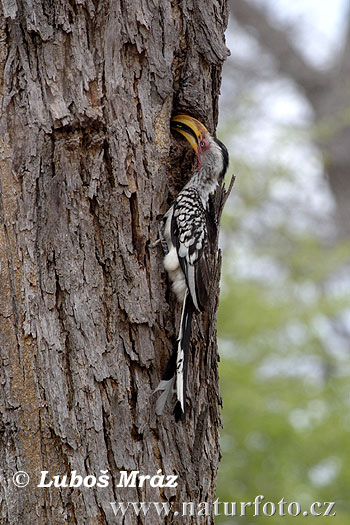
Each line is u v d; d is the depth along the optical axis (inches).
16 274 348.2
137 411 350.6
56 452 339.3
